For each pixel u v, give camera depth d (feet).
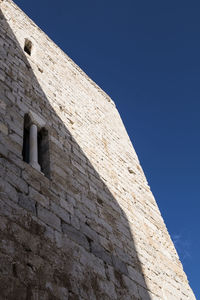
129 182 45.70
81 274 24.31
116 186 41.04
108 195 37.32
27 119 34.35
